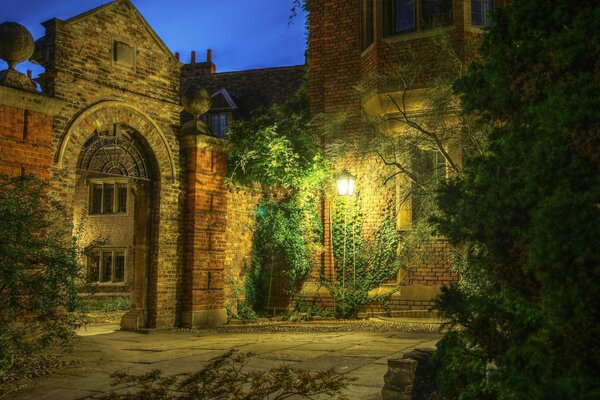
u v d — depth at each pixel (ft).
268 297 49.37
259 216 49.83
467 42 41.11
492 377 10.19
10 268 22.43
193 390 13.11
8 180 25.11
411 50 42.75
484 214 10.46
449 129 34.86
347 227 47.26
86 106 36.32
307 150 48.32
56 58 34.86
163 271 40.88
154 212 41.06
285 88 66.95
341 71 48.98
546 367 8.93
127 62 39.17
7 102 31.24
